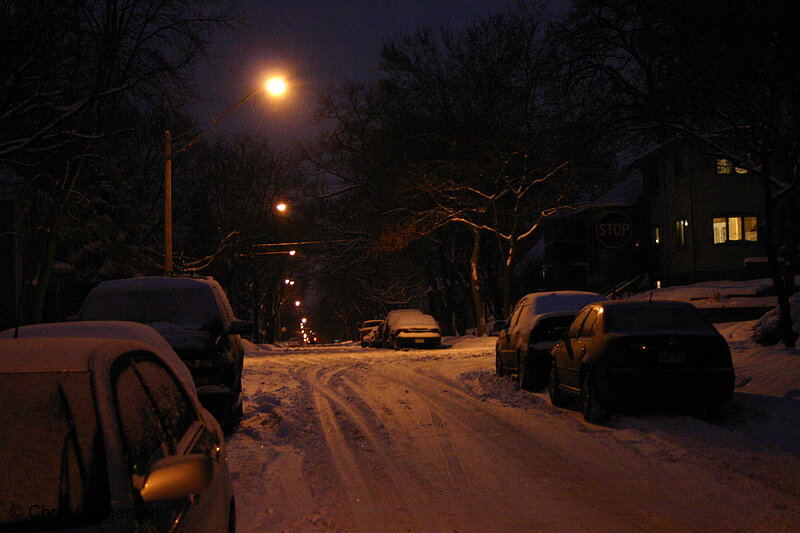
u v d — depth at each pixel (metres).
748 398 11.91
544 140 34.97
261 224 53.56
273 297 84.50
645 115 17.84
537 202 41.06
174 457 2.93
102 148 22.66
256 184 48.28
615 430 10.45
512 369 16.81
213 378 10.15
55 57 17.20
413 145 39.72
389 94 40.53
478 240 42.41
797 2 13.59
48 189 25.84
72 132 16.41
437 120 38.34
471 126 36.56
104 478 2.76
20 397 3.03
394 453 9.24
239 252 51.72
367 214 46.94
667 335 10.53
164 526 2.94
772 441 9.09
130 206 39.12
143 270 41.28
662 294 33.34
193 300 11.22
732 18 14.23
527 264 61.78
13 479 2.82
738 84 15.10
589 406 11.05
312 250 58.53
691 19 14.59
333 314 110.06
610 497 6.97
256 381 19.17
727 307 28.50
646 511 6.46
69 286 37.25
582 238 51.56
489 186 40.84
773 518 6.11
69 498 2.77
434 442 9.95
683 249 40.03
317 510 6.57
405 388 16.77
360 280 65.00
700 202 38.44
